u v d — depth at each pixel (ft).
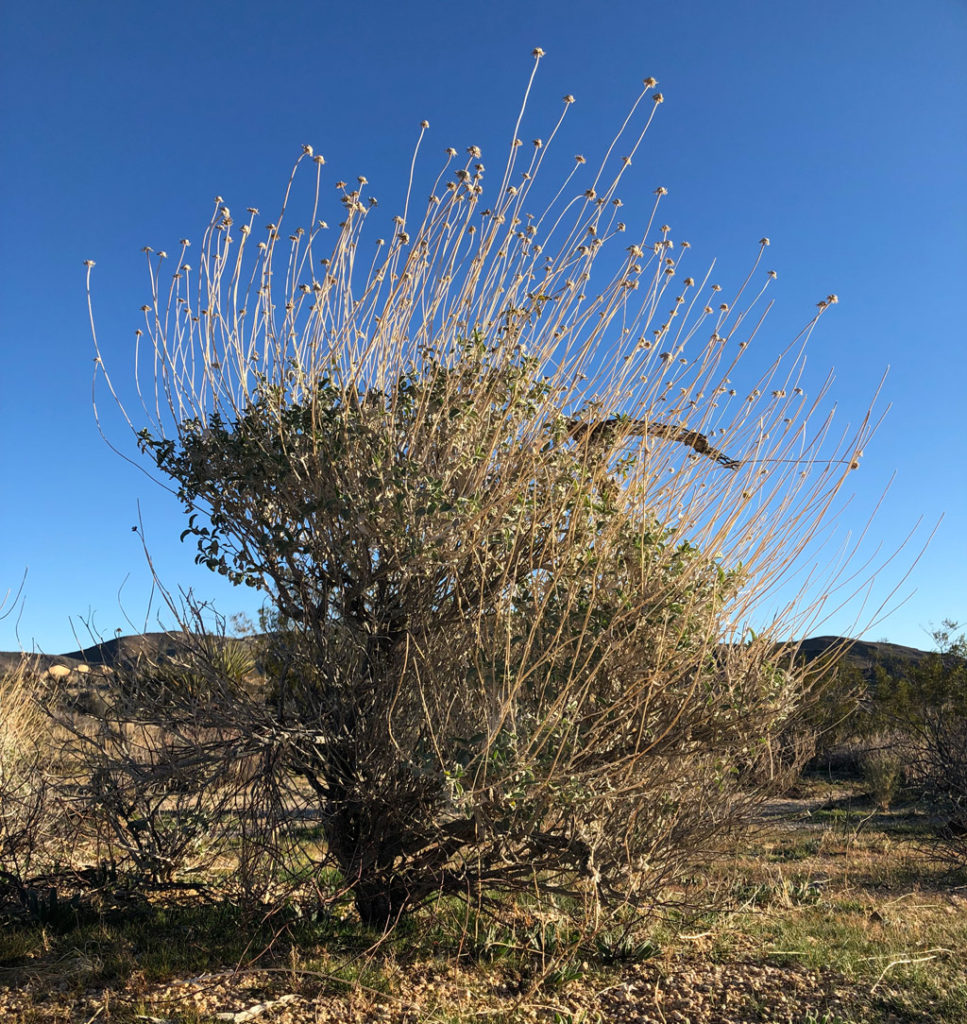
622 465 14.78
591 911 14.80
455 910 15.72
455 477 13.94
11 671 22.99
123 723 15.51
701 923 16.69
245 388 14.67
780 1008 12.58
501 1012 11.92
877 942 15.72
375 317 14.61
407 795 13.78
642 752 12.70
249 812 14.32
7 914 15.12
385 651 14.61
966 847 24.30
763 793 16.67
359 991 12.19
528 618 13.79
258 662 15.89
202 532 14.71
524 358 14.30
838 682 35.45
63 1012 11.45
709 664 13.75
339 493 13.75
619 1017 12.27
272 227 14.69
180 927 15.05
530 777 11.85
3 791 16.55
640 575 13.74
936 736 28.45
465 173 13.53
